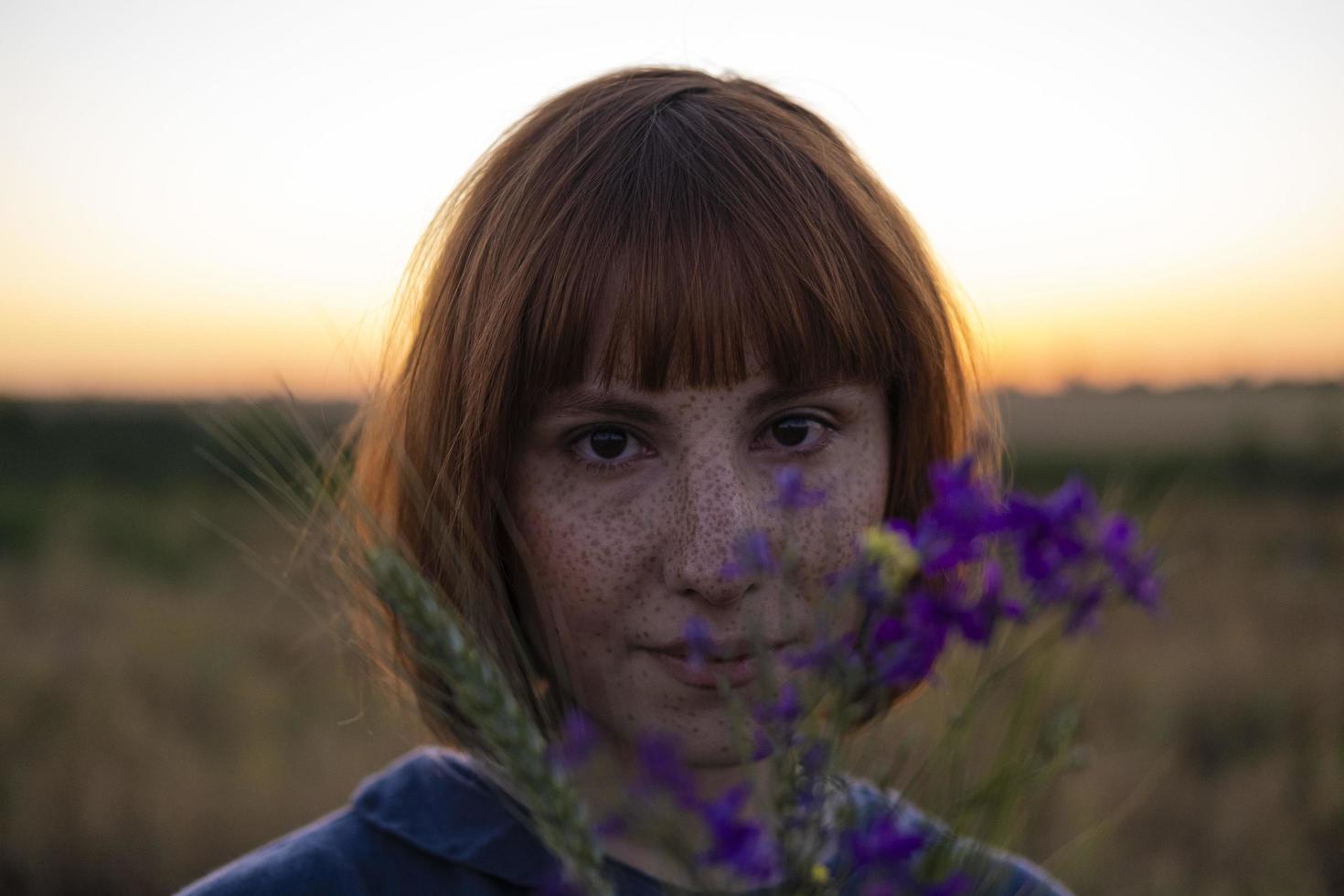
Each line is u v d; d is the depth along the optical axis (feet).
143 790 18.29
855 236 4.15
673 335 3.61
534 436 3.84
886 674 2.38
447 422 4.25
